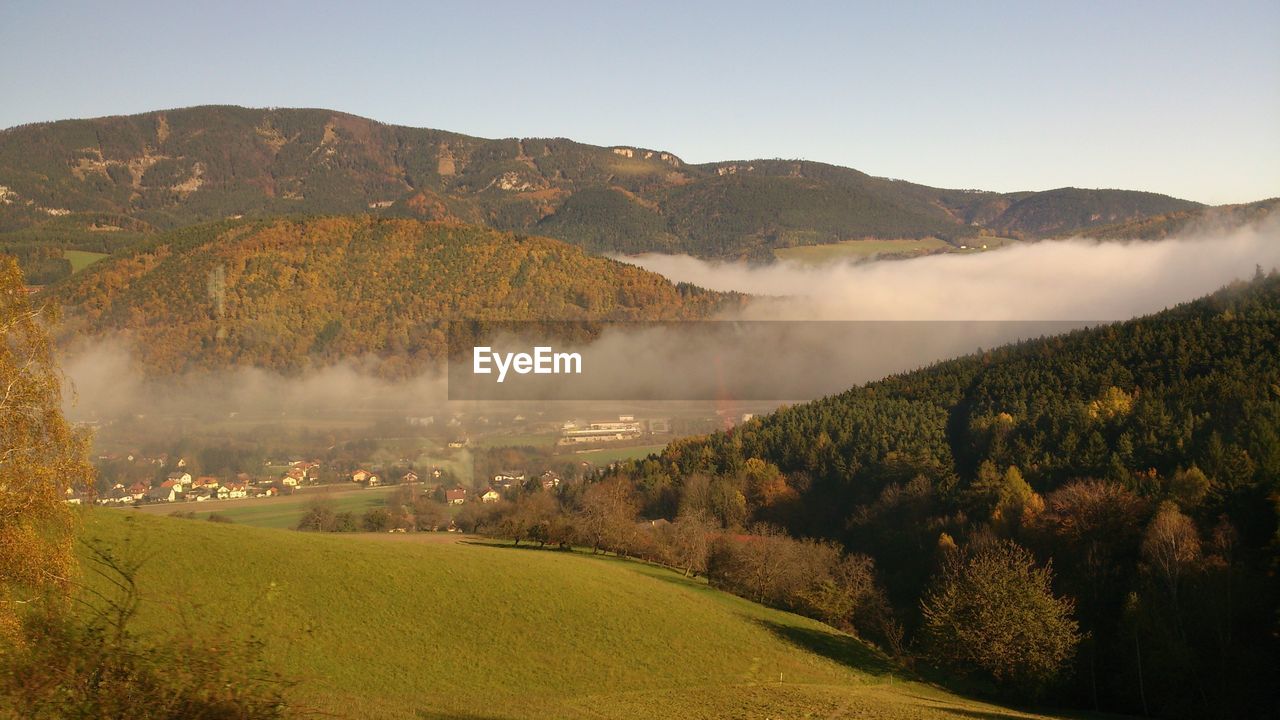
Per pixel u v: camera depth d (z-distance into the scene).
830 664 52.62
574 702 39.12
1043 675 47.25
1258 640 48.44
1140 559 64.81
